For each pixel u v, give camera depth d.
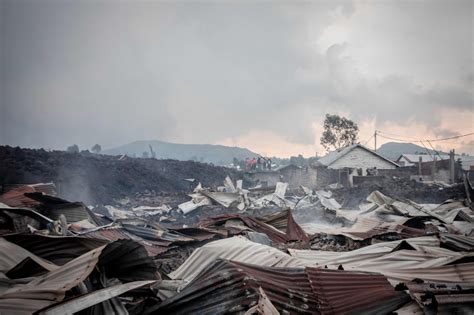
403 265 7.99
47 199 13.41
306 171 48.66
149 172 42.12
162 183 41.75
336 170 46.84
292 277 5.77
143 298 5.62
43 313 4.23
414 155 65.69
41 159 32.12
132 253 5.52
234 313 4.64
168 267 11.02
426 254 8.43
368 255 8.62
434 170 45.34
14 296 4.64
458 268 7.45
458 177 41.84
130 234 13.58
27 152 31.84
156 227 14.92
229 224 16.44
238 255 7.94
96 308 4.78
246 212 28.50
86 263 5.09
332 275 6.02
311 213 26.98
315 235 15.60
